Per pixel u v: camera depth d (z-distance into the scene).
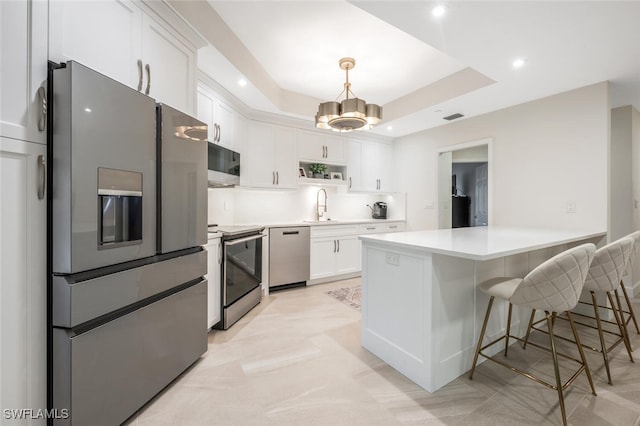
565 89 2.86
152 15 1.65
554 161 2.98
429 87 3.36
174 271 1.68
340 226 4.11
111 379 1.30
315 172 4.23
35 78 1.08
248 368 1.88
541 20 1.84
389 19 1.84
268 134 3.69
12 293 1.03
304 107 3.69
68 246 1.12
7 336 1.02
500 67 2.43
